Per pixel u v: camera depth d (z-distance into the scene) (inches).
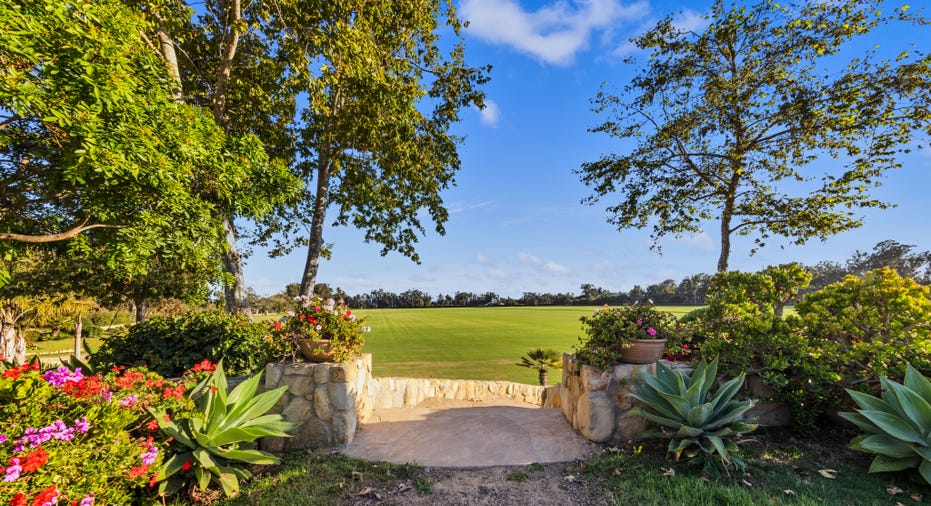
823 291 214.4
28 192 235.5
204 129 234.1
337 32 357.7
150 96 192.4
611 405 181.6
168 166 191.9
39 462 90.0
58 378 126.4
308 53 380.2
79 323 738.8
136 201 209.9
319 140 438.0
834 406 177.3
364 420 220.5
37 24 151.6
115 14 191.9
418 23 462.0
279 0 355.6
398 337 1009.5
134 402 135.3
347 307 218.5
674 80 471.2
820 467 149.3
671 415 159.3
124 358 221.8
